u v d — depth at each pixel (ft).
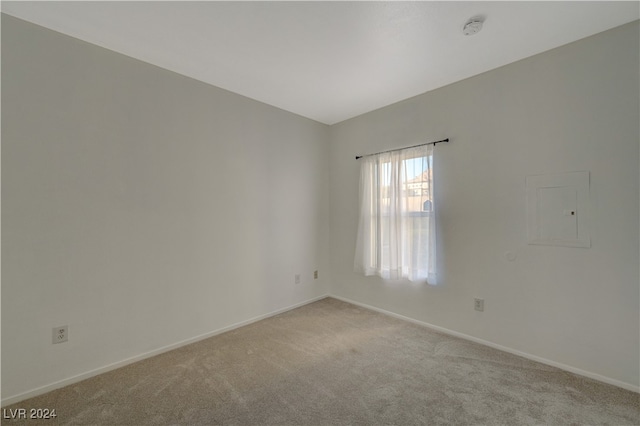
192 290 8.56
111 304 7.07
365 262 11.19
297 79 8.67
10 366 5.80
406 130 10.14
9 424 5.25
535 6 5.62
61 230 6.38
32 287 6.04
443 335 9.02
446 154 9.09
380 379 6.64
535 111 7.38
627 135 6.17
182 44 6.89
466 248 8.68
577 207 6.79
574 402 5.82
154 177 7.79
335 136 12.76
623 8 5.65
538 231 7.37
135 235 7.45
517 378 6.64
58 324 6.34
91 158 6.77
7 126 5.75
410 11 5.76
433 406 5.73
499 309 8.05
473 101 8.49
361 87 9.21
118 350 7.18
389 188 10.51
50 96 6.23
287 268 11.33
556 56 7.04
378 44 6.90
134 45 6.91
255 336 8.97
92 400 5.91
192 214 8.55
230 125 9.48
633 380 6.14
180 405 5.76
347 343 8.48
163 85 7.97
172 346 8.12
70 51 6.50
